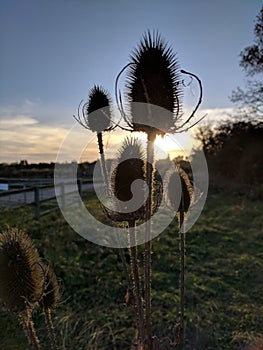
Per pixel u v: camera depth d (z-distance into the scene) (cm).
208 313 71
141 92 20
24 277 23
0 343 60
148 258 22
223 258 105
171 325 66
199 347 60
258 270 94
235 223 150
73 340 62
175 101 20
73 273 87
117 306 74
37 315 67
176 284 85
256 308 73
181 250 27
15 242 24
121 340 62
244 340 61
